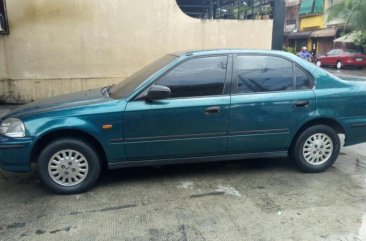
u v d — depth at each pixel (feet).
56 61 28.35
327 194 13.64
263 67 14.76
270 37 30.53
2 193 14.01
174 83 14.06
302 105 14.78
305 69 15.07
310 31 106.52
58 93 28.84
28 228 11.44
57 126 13.12
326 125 15.47
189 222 11.73
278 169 16.22
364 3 67.92
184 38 29.63
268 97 14.52
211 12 36.01
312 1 105.09
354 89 15.34
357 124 15.48
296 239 10.77
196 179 15.12
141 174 15.66
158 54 29.55
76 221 11.83
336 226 11.42
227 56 14.55
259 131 14.67
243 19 30.14
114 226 11.52
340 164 16.81
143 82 13.96
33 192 14.06
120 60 29.17
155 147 14.03
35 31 27.66
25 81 28.27
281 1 30.14
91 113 13.35
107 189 14.23
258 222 11.68
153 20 28.99
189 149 14.33
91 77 29.04
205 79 14.25
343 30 86.28
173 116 13.83
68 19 27.86
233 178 15.21
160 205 12.87
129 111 13.56
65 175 13.65
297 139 15.28
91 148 13.67
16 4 27.04
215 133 14.32
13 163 13.24
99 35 28.50
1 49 27.58
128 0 28.37
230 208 12.60
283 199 13.24
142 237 10.92
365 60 77.56
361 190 13.98
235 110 14.24
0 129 13.52
